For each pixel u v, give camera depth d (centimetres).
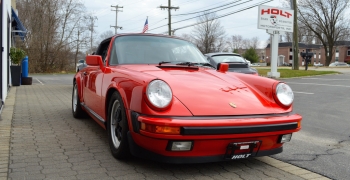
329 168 331
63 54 3288
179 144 262
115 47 411
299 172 316
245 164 335
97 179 277
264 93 329
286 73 1908
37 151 353
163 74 332
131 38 427
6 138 398
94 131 454
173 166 317
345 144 431
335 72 2139
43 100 790
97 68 430
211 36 5956
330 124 566
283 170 320
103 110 371
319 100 880
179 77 329
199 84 317
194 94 294
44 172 289
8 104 679
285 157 366
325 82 1452
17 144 378
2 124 478
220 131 263
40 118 544
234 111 283
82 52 3678
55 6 3269
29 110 625
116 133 335
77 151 357
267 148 300
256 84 343
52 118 547
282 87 325
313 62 8838
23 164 309
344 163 349
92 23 3553
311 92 1067
